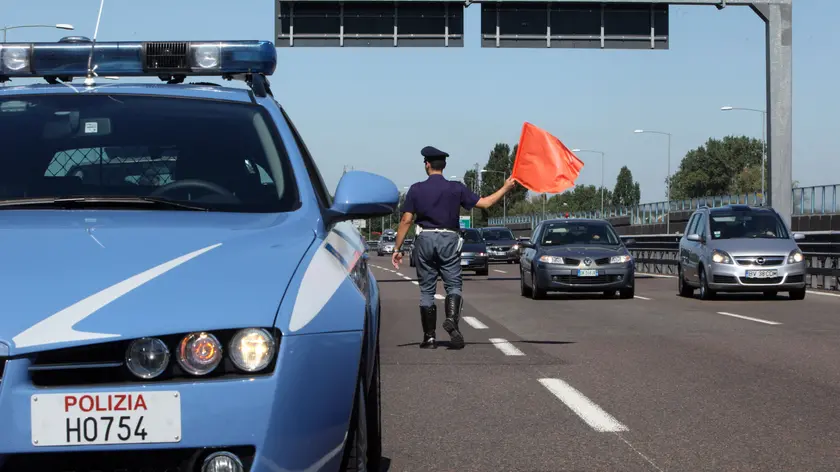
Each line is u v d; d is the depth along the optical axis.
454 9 28.84
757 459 5.42
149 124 4.30
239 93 4.66
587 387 7.93
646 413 6.79
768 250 18.27
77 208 3.76
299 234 3.57
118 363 2.79
